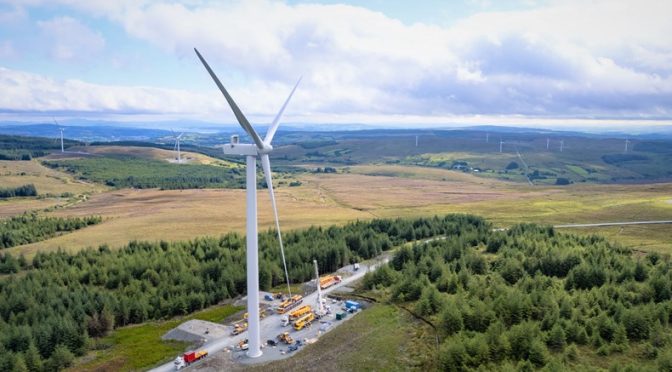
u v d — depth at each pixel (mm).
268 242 144125
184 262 128125
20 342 82812
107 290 114000
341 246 136625
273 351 80125
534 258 108188
